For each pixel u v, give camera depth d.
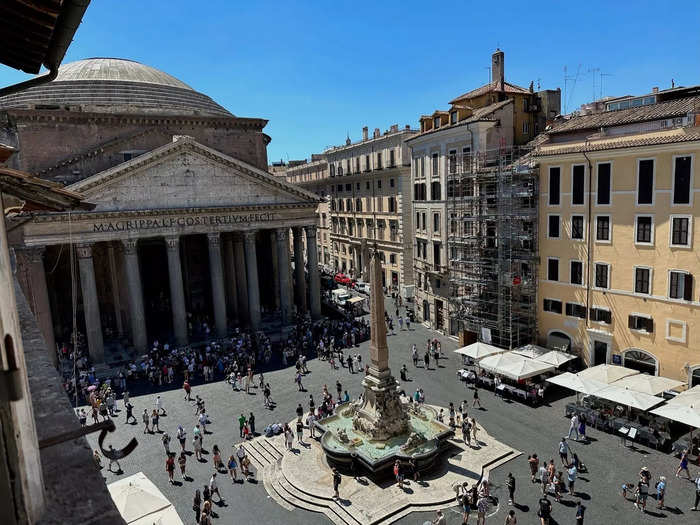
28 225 42.03
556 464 28.20
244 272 60.66
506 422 33.56
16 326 2.74
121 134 53.94
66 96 57.28
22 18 4.17
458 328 52.75
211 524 24.06
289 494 26.97
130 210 46.06
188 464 30.12
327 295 72.88
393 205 70.19
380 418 29.47
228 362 45.78
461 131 48.88
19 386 2.46
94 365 45.09
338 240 89.94
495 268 45.06
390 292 72.94
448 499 25.52
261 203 52.84
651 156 33.97
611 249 37.06
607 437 31.11
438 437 29.83
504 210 43.66
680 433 31.08
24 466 2.63
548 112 51.19
